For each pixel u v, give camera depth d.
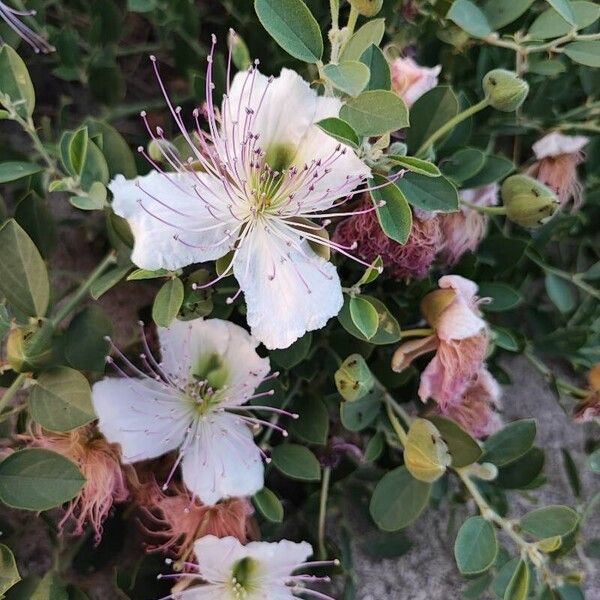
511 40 0.19
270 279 0.15
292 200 0.15
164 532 0.17
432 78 0.17
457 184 0.18
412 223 0.16
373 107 0.14
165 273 0.15
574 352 0.21
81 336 0.16
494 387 0.17
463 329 0.16
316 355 0.19
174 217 0.14
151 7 0.20
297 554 0.16
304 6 0.14
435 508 0.20
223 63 0.19
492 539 0.17
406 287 0.18
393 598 0.21
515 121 0.21
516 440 0.18
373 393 0.18
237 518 0.17
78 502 0.17
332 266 0.15
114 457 0.16
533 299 0.23
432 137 0.17
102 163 0.16
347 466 0.20
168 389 0.17
